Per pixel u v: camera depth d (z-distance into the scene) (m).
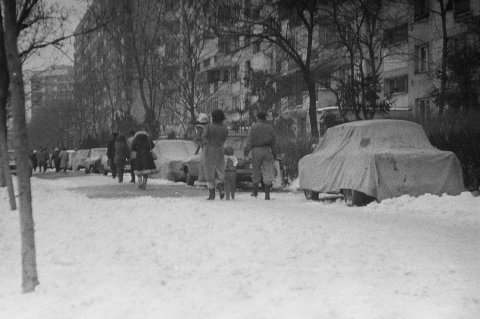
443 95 25.67
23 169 5.35
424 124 16.98
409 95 33.94
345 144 13.38
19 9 16.33
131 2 34.78
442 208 10.77
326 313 4.24
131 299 4.75
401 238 7.60
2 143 12.05
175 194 15.49
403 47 34.28
